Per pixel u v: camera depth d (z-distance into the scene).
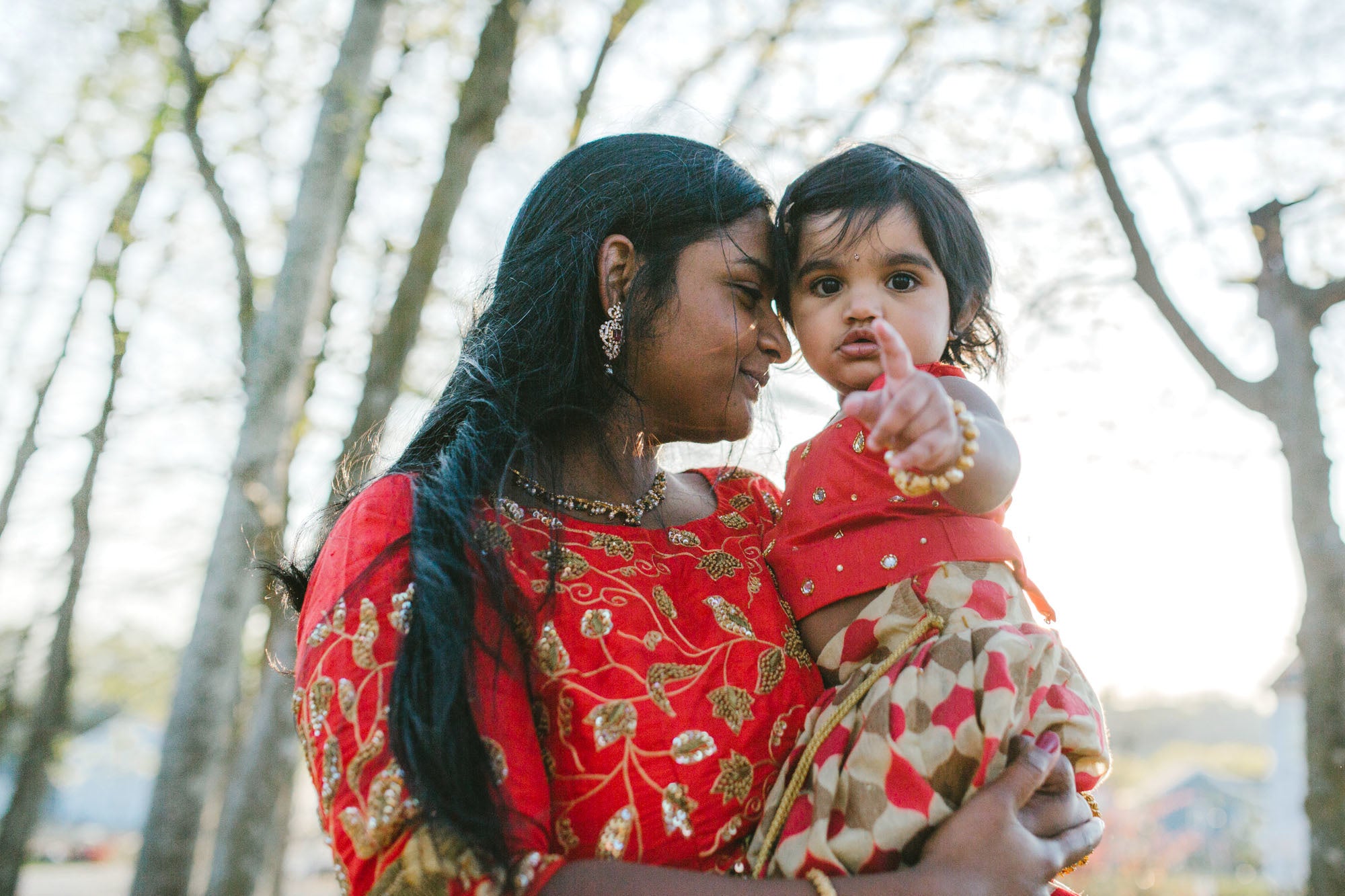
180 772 6.37
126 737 37.94
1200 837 15.66
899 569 1.46
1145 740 54.91
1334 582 5.28
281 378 6.74
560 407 1.54
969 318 1.74
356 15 7.02
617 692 1.28
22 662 15.49
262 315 6.84
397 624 1.20
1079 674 1.46
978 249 1.71
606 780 1.23
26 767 13.20
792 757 1.34
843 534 1.53
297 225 6.84
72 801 39.44
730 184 1.64
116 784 40.25
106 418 11.28
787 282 1.68
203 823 6.45
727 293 1.57
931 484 1.21
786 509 1.64
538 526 1.42
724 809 1.28
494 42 7.68
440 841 1.06
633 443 1.59
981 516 1.50
